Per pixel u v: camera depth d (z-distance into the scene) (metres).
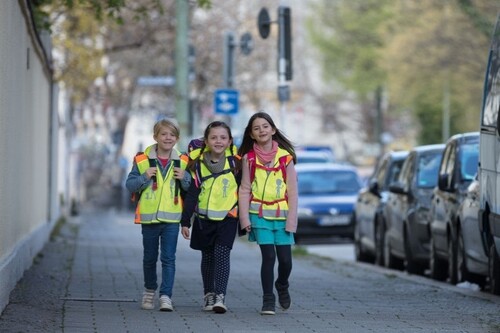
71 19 63.66
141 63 102.31
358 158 185.75
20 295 25.06
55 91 56.19
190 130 64.31
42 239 44.50
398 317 23.09
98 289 27.78
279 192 22.59
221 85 102.06
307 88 175.62
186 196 23.17
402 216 40.41
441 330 20.91
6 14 23.44
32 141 35.72
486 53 108.31
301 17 171.75
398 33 128.25
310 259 45.62
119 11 37.41
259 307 24.58
